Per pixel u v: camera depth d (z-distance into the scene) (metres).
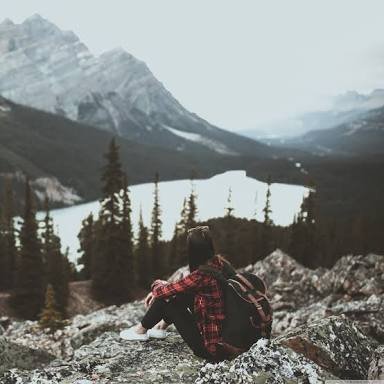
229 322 4.91
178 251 61.16
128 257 53.12
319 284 18.47
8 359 7.83
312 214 69.00
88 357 5.95
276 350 4.74
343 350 5.64
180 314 5.61
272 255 22.17
